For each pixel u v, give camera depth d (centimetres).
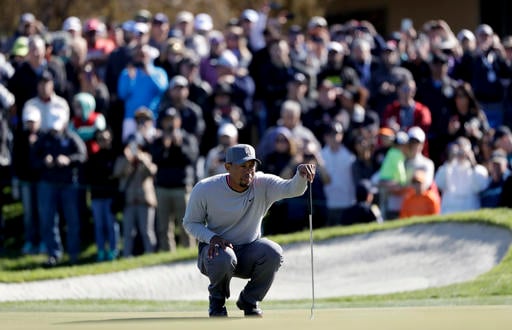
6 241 5556
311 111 5419
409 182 5003
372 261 4641
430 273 4444
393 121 5353
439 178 5116
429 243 4669
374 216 5072
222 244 2573
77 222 5184
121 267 4566
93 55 5859
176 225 5550
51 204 5147
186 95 5250
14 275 4416
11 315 2761
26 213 5334
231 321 2209
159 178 5053
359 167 5191
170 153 5044
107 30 6450
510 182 4978
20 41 5766
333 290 4381
